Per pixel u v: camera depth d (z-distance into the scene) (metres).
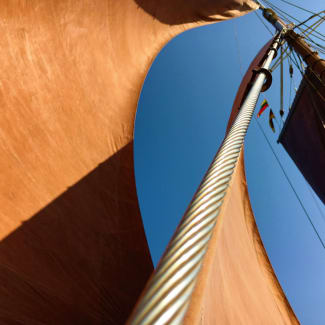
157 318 0.45
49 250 3.61
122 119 7.36
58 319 3.23
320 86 6.48
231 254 2.12
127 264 4.89
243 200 6.07
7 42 4.20
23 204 3.61
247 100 2.11
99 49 7.25
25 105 4.26
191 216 0.74
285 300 5.03
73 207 4.35
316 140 7.64
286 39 8.69
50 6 5.21
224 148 1.24
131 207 5.77
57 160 4.53
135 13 9.66
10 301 2.88
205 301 0.98
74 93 5.70
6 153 3.69
